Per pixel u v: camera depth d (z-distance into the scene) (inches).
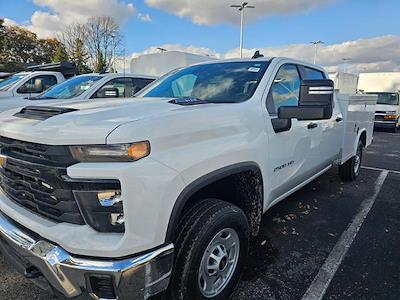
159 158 68.5
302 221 152.6
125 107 82.9
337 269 112.3
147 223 66.9
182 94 121.6
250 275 108.3
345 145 188.4
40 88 316.8
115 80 266.5
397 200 184.4
